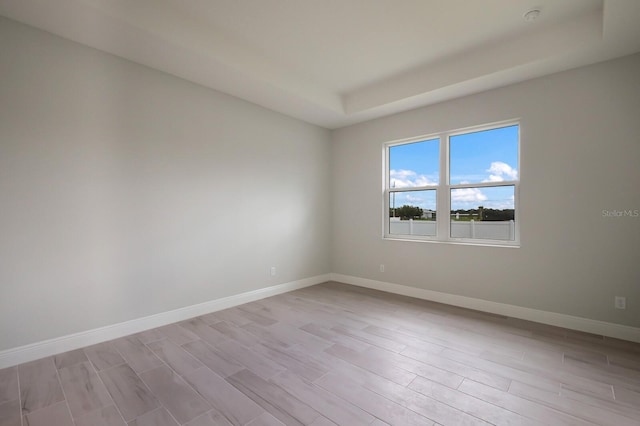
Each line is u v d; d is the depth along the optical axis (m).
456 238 4.07
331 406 1.92
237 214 3.96
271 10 2.60
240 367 2.39
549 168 3.27
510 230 3.62
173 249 3.35
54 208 2.60
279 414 1.85
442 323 3.31
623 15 2.26
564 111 3.17
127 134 3.01
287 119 4.60
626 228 2.88
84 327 2.75
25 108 2.45
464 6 2.53
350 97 4.46
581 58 2.90
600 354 2.59
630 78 2.86
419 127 4.25
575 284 3.14
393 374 2.29
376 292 4.58
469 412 1.86
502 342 2.83
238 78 3.37
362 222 4.95
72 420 1.80
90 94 2.78
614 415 1.83
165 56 2.92
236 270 3.95
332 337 2.95
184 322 3.34
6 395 2.03
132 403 1.95
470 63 3.33
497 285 3.62
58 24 2.44
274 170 4.42
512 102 3.48
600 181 3.00
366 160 4.88
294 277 4.74
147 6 2.50
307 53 3.32
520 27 2.85
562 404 1.94
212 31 2.91
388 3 2.49
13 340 2.41
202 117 3.59
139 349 2.69
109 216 2.90
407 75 3.82
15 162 2.41
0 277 2.36
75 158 2.70
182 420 1.80
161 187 3.26
